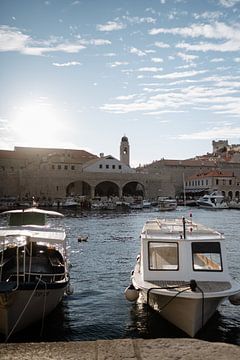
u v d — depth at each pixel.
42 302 12.79
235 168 134.38
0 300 11.36
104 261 24.52
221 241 13.51
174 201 90.81
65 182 101.12
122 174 107.31
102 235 38.47
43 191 99.12
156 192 111.69
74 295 16.64
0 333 12.02
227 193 114.62
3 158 107.12
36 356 5.67
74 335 12.30
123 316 13.88
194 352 5.67
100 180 104.88
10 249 16.75
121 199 100.94
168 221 18.73
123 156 127.25
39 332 12.55
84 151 127.81
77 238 35.94
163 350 5.74
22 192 97.50
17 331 12.35
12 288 11.52
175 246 13.38
